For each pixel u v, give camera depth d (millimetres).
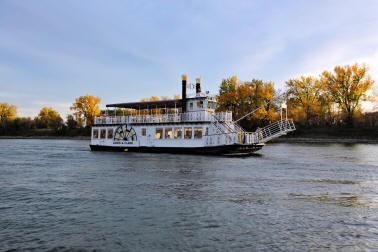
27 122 161125
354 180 23281
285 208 15203
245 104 95562
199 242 10914
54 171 28750
